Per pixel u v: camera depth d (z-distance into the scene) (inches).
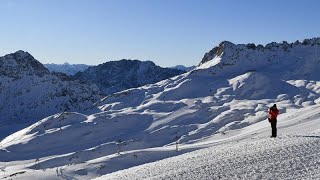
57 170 5359.3
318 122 5442.9
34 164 6968.5
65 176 5108.3
